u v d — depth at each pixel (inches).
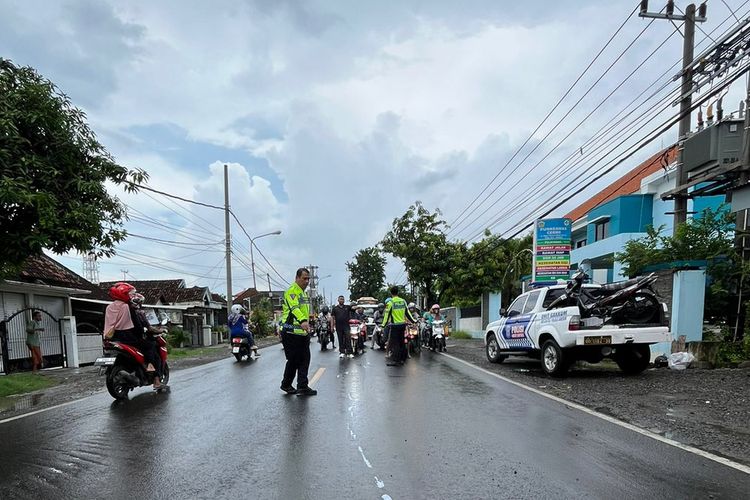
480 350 653.9
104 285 1450.5
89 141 356.8
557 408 262.2
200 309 1373.0
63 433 222.1
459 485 153.9
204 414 255.0
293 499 144.7
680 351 411.8
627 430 216.5
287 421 235.6
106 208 366.0
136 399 304.8
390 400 284.2
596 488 150.6
